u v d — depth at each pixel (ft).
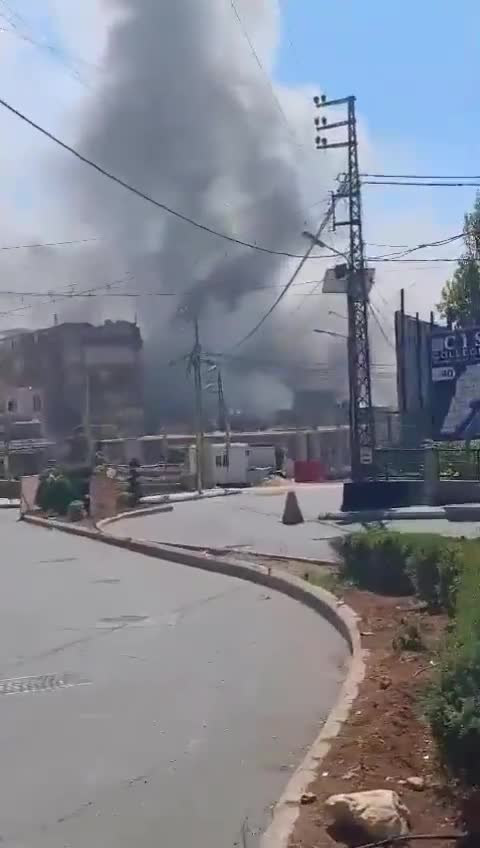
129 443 226.99
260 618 42.04
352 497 95.66
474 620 20.06
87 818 18.95
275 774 21.24
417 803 17.43
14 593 52.54
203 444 176.35
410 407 120.98
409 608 39.29
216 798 19.83
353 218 114.93
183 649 35.73
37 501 129.59
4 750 23.54
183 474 178.81
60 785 20.90
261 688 29.17
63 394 268.82
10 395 264.93
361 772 19.16
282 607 44.88
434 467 94.89
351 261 115.03
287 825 16.90
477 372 93.66
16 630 40.50
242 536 77.87
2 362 274.98
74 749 23.45
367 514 86.79
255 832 17.89
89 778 21.30
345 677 29.89
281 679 30.27
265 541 72.74
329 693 28.25
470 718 16.89
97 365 266.16
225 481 185.98
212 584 54.13
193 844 17.47
